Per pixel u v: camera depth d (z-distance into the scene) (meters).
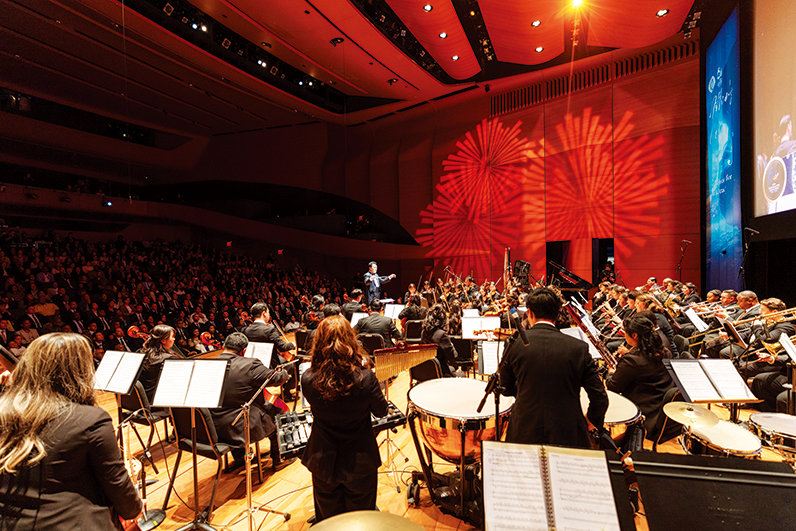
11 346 7.95
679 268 9.75
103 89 14.25
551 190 12.77
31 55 11.96
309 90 14.70
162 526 2.99
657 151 10.70
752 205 6.95
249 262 18.33
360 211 18.00
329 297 15.95
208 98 15.12
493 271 14.22
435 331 4.55
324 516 2.41
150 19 9.59
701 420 2.57
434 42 10.77
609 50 10.91
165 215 19.44
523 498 1.40
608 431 2.63
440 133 15.73
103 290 11.31
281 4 9.20
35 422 1.45
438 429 2.78
